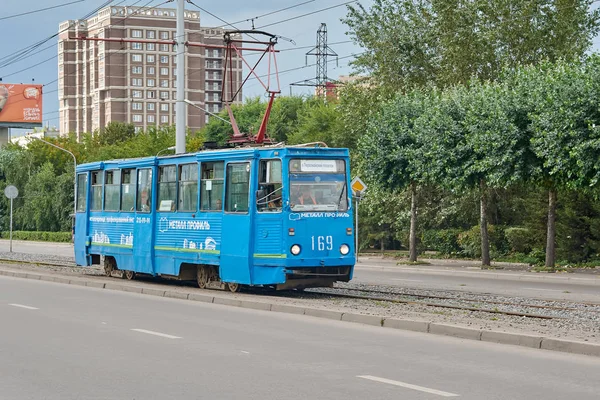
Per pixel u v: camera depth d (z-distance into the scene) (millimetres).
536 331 14156
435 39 40844
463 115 35250
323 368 10883
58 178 84188
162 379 10094
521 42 38062
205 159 23656
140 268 26828
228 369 10781
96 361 11414
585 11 38219
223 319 16594
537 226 39656
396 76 41688
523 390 9484
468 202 42812
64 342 13219
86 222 30719
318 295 22531
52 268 35094
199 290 23203
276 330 14859
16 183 91500
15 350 12398
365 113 42250
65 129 192000
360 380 10031
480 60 38500
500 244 42812
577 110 29359
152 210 26156
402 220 45656
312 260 21469
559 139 29781
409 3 41781
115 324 15625
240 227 22141
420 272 36719
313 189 21766
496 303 20656
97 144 109875
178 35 35094
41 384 9797
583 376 10430
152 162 26281
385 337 14031
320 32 89000
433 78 41344
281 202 21375
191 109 181125
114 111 176125
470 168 34094
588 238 37562
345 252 22047
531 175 32469
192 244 24125
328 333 14492
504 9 37750
